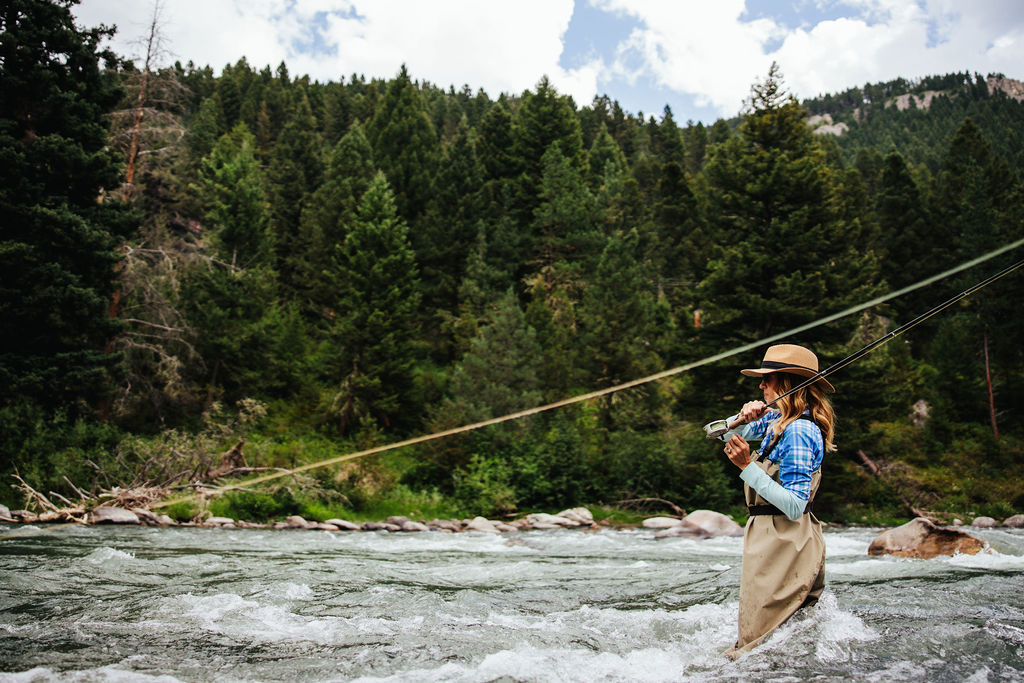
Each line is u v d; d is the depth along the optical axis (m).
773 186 27.44
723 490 24.88
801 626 3.20
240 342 29.77
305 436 28.44
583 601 4.99
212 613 4.24
